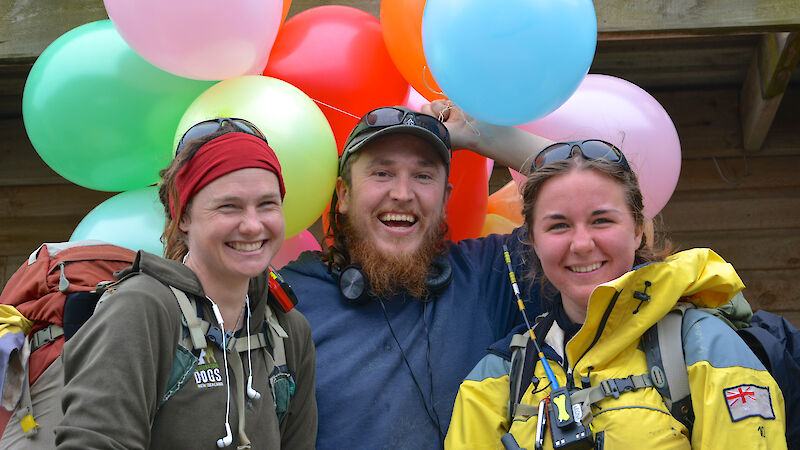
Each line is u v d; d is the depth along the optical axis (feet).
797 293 12.24
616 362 5.47
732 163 12.51
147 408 4.53
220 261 5.03
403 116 7.06
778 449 4.92
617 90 7.79
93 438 4.26
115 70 7.44
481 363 6.23
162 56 6.88
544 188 5.85
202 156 5.09
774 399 5.09
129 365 4.49
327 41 7.67
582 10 6.68
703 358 5.19
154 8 6.57
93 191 13.05
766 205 12.39
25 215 13.02
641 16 9.34
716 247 12.40
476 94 6.73
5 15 9.61
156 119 7.55
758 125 11.91
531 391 5.71
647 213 7.66
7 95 12.45
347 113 7.70
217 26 6.66
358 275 7.15
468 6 6.44
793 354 6.20
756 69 11.60
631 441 5.08
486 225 9.59
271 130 6.73
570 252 5.73
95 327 4.61
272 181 5.17
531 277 7.04
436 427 6.72
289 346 5.54
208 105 6.88
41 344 6.47
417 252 7.18
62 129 7.45
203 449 4.69
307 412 5.85
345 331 7.04
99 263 6.82
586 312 5.80
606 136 7.47
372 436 6.60
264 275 5.34
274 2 7.07
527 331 6.18
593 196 5.68
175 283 4.91
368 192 7.14
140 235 7.60
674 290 5.41
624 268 5.74
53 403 6.29
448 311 7.12
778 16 9.21
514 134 7.57
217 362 4.92
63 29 9.54
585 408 5.26
